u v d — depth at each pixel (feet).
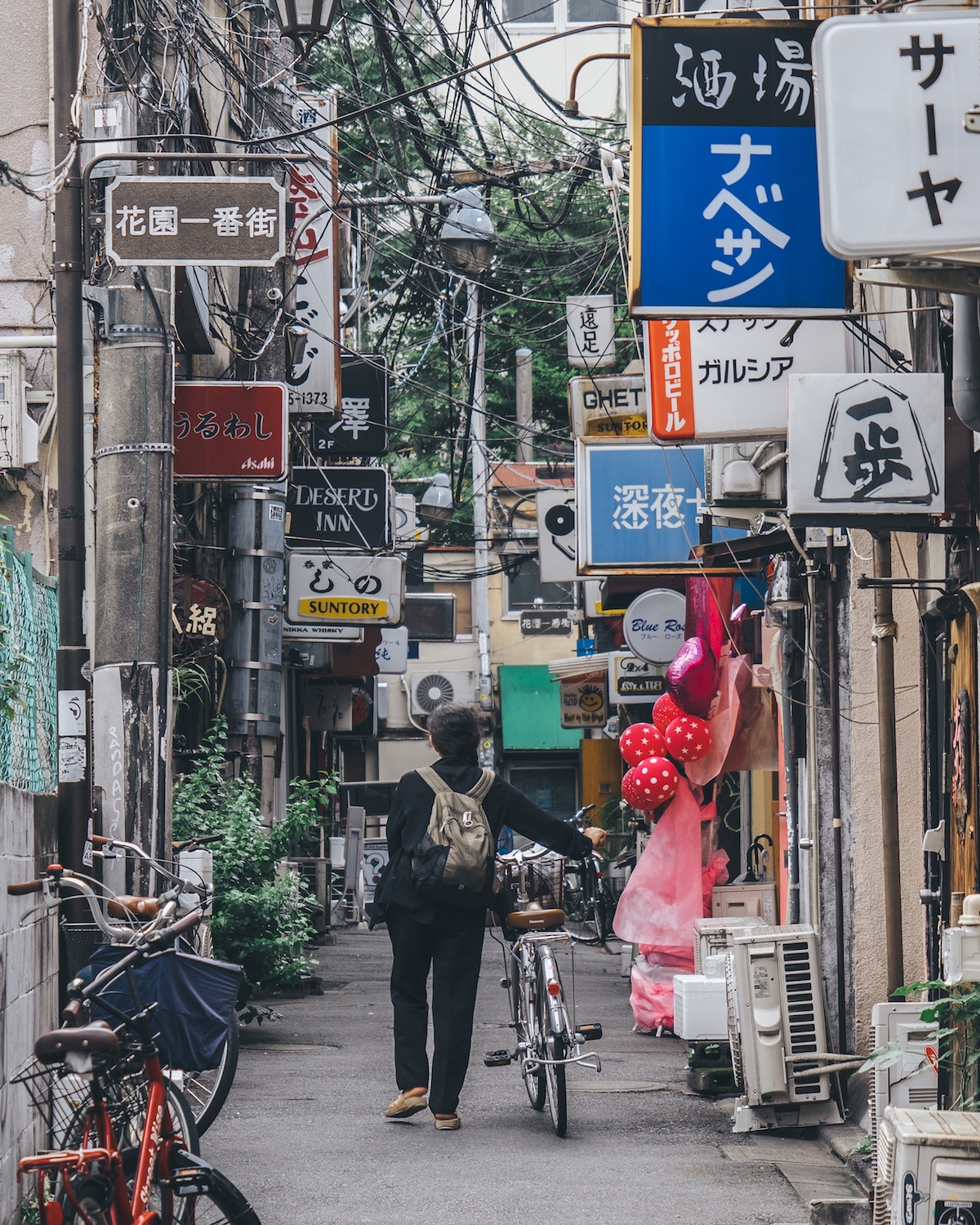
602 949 109.91
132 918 36.86
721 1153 37.88
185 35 51.03
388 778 188.65
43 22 59.31
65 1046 22.11
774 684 51.39
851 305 32.99
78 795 41.06
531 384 157.69
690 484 59.26
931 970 39.19
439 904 39.37
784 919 61.41
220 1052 29.91
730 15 33.09
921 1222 21.81
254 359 73.92
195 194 41.55
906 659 44.27
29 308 58.39
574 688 131.13
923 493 35.37
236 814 61.62
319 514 101.81
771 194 32.99
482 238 91.25
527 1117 42.24
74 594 42.14
